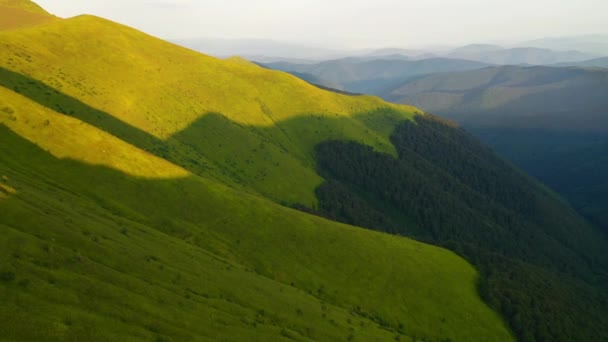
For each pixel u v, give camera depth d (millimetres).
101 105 160250
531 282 123438
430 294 92250
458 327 85562
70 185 75312
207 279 58750
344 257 94062
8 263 34844
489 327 89188
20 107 85250
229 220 91750
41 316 30000
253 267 80375
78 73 173875
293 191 188750
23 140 78125
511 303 100438
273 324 53469
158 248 62500
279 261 85500
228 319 47125
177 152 163625
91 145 88688
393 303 85438
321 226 103500
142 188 87125
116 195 80500
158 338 34969
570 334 101375
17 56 155000
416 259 104250
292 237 94562
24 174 69375
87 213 63031
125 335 33000
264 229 93688
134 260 51438
